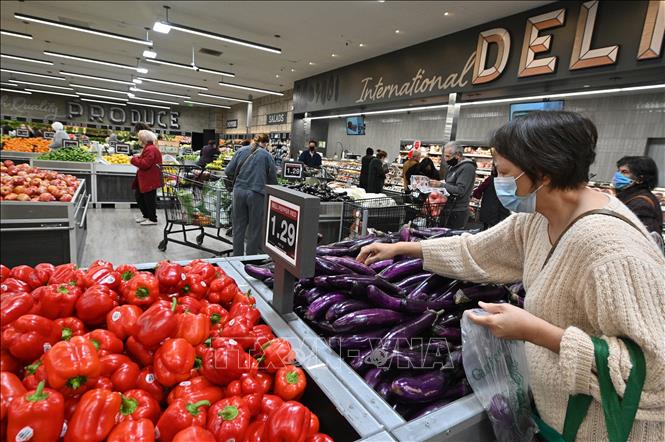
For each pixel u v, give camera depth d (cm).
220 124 2830
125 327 90
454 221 422
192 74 1515
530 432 95
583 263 78
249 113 2220
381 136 1424
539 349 90
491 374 93
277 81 1528
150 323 87
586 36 528
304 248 106
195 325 94
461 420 85
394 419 83
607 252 74
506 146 85
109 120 2670
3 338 75
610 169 798
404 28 765
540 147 79
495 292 124
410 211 394
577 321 83
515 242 110
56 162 656
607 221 77
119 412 74
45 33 1059
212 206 431
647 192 263
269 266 156
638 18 473
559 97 848
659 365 69
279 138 1856
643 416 75
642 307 70
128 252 441
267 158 386
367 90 1032
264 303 131
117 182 709
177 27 762
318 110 1293
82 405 69
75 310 92
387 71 950
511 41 638
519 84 625
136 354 89
